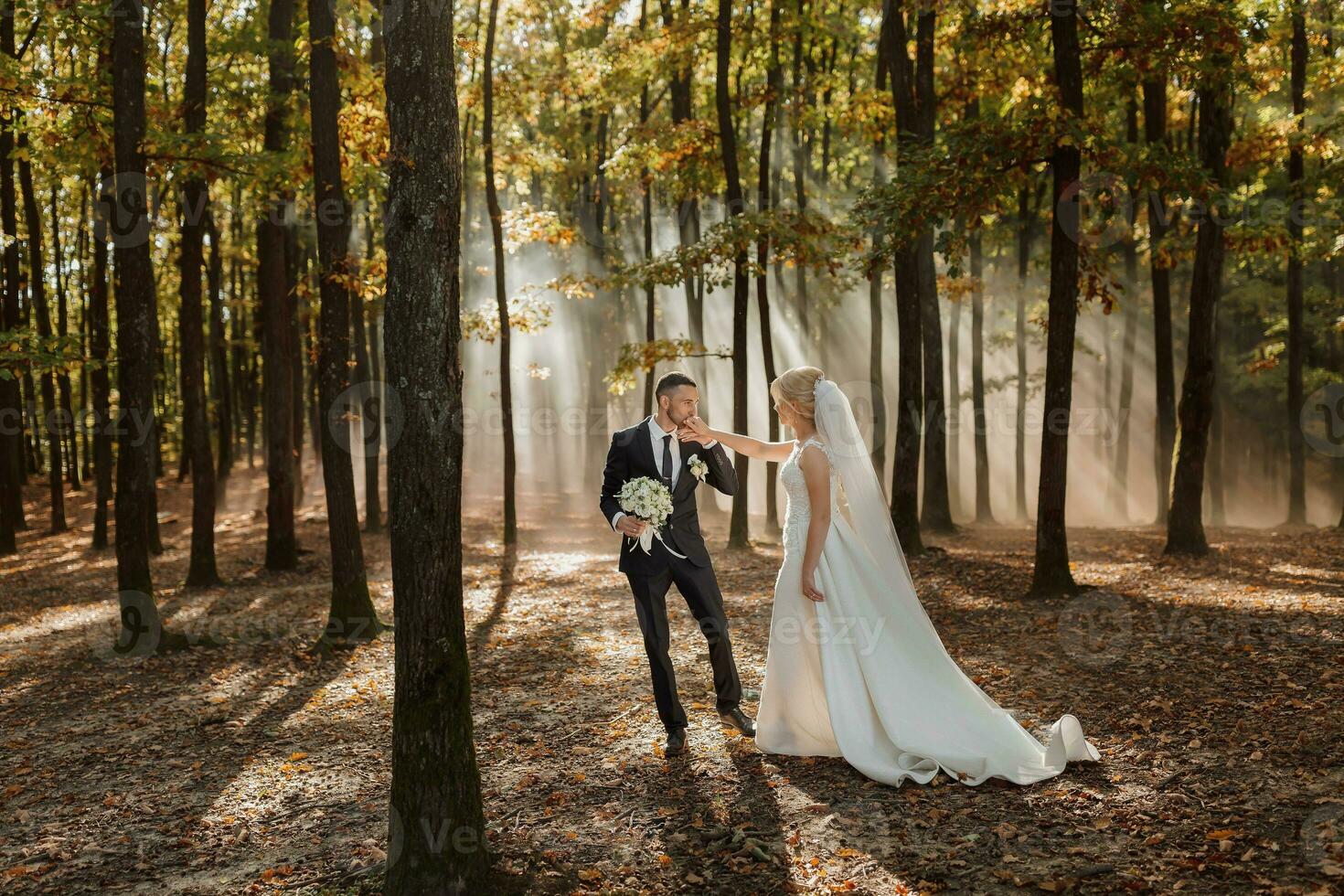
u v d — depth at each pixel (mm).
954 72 14891
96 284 15844
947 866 3773
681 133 15859
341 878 4043
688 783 4867
